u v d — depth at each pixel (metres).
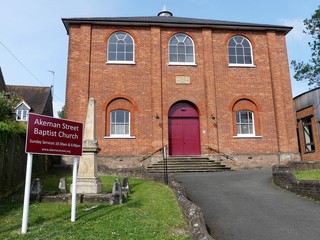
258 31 19.91
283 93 19.06
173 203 8.26
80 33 18.45
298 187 9.90
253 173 14.57
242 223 7.10
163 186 11.05
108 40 18.70
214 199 9.34
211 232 6.53
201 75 18.75
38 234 5.71
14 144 10.15
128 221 6.54
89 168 9.69
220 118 18.25
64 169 16.16
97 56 18.27
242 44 19.73
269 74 19.25
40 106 30.48
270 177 13.02
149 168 16.47
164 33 19.12
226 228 6.77
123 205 8.07
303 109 21.73
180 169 16.06
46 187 10.98
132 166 17.05
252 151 18.03
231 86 18.77
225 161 17.59
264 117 18.56
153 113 17.78
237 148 17.97
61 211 7.41
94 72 18.02
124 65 18.33
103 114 17.53
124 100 17.95
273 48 19.52
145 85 18.19
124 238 5.54
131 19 19.17
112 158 17.05
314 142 20.30
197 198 9.45
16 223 6.48
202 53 19.06
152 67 18.36
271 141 18.30
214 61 19.00
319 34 23.83
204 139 17.86
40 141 6.38
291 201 9.05
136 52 18.61
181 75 18.59
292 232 6.44
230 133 18.11
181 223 6.48
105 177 13.56
